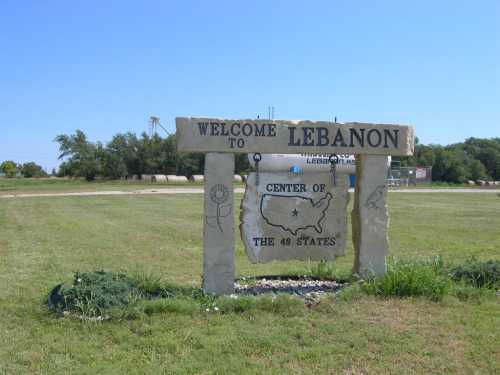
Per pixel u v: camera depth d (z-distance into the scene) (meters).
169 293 7.25
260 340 5.68
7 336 5.82
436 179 88.88
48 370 4.95
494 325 6.23
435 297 7.22
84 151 85.69
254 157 7.86
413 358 5.30
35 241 14.12
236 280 9.06
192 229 17.36
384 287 7.39
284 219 8.00
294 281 8.99
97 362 5.12
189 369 4.97
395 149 7.95
